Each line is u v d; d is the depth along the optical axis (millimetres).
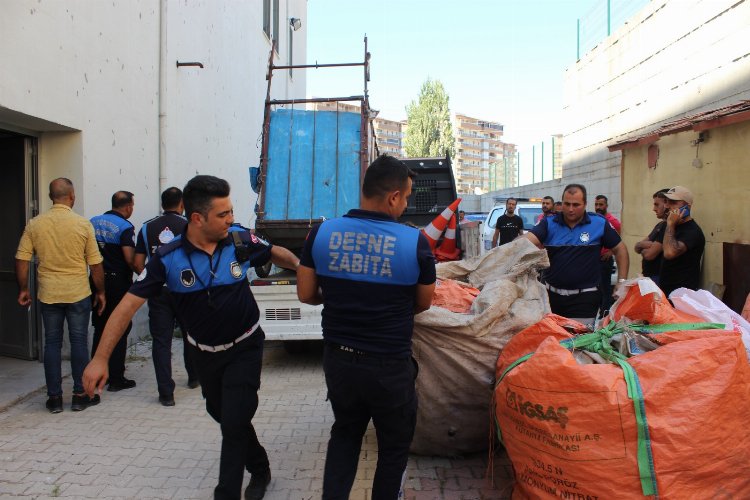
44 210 5727
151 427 4215
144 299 2631
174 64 7727
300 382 5391
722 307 3246
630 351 2775
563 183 16094
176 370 5812
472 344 3285
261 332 2938
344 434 2545
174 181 7746
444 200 9516
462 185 103312
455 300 3658
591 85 13695
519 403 2637
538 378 2547
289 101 6312
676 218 4941
